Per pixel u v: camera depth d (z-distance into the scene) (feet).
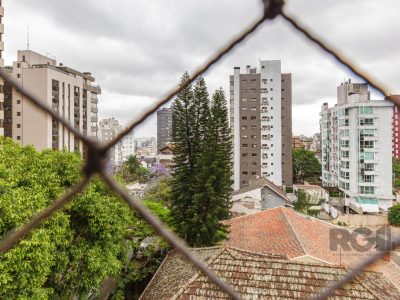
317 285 25.94
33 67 123.95
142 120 3.51
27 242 22.95
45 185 31.24
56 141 122.93
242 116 147.23
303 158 186.80
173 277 34.88
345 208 123.65
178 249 4.03
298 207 112.37
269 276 27.22
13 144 38.47
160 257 52.29
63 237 30.01
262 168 146.30
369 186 116.67
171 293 30.14
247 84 146.92
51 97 124.16
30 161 33.88
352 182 120.47
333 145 143.84
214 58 3.41
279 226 50.01
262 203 98.37
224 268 28.45
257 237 49.24
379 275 30.99
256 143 146.61
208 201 55.26
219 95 58.75
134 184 142.72
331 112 147.13
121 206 36.96
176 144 61.67
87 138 3.28
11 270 22.41
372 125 116.26
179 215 59.47
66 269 32.48
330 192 131.85
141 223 48.98
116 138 3.42
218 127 58.65
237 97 146.72
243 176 147.13
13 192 25.94
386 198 115.85
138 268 48.21
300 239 43.39
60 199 3.46
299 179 186.91
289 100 153.48
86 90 151.64
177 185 60.49
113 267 35.70
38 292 24.27
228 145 59.47
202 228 53.42
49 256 25.67
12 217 23.81
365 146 116.78
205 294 25.62
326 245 44.80
